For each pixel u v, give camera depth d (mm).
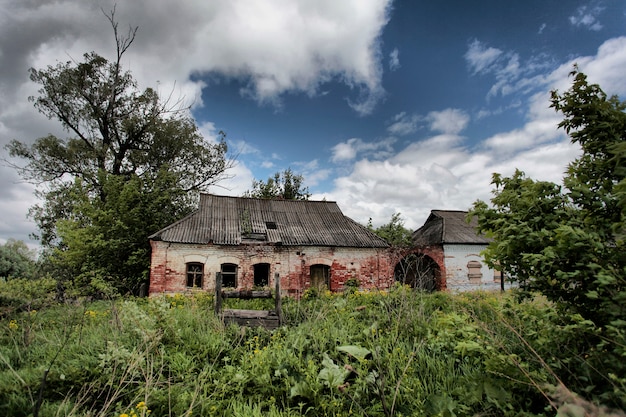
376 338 5086
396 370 4066
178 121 23734
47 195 20234
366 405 3523
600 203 2678
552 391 2412
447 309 6785
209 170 25234
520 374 2693
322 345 4926
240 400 3818
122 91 22844
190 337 5352
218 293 7004
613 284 2342
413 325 5387
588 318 2611
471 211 3465
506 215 3104
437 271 19641
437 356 4484
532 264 2684
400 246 18766
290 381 3971
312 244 16859
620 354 2217
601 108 2988
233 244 15734
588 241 2445
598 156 3027
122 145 22484
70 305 7785
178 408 3502
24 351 4945
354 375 3994
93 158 20797
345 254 17453
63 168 21594
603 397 2227
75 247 15109
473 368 3908
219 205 18656
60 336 5367
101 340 5016
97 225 15812
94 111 21359
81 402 3502
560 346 2791
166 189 19125
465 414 2779
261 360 4426
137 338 5051
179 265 15086
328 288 16953
